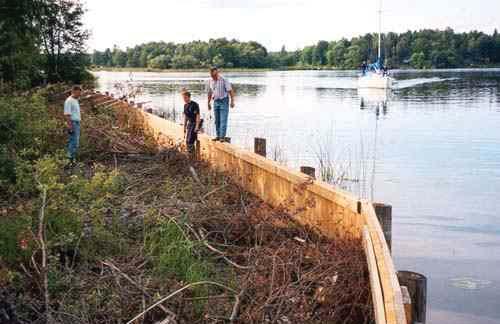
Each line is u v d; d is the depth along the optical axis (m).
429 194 15.77
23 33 30.12
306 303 6.43
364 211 7.43
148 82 86.94
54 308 6.38
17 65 27.36
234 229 8.83
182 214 8.96
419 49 155.12
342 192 8.36
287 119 35.59
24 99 17.34
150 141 17.78
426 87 69.50
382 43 157.62
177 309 6.34
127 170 13.48
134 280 6.78
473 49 158.75
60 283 6.61
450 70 151.62
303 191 9.27
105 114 21.67
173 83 83.00
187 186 10.97
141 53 167.00
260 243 8.30
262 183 10.96
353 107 44.06
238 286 6.83
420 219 13.51
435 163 20.17
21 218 7.80
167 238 7.96
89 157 15.34
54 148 15.27
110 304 6.20
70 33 43.44
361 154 21.67
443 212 14.07
